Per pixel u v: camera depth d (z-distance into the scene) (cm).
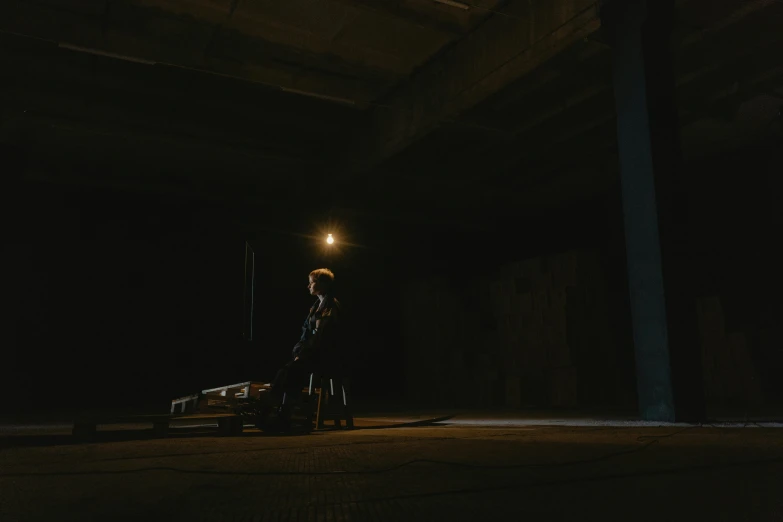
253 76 929
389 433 482
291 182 1424
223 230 1462
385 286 1620
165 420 457
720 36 888
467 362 1339
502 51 812
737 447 330
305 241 1466
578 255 1183
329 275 563
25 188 1305
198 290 1433
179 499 200
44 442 414
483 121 1079
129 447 377
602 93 1056
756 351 1116
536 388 1151
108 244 1376
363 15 818
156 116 1059
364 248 1591
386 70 966
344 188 1389
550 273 1209
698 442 358
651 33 636
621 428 493
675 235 593
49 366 1300
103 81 958
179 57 863
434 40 889
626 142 630
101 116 1035
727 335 1054
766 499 189
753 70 956
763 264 1202
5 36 852
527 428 523
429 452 324
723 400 1038
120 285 1377
